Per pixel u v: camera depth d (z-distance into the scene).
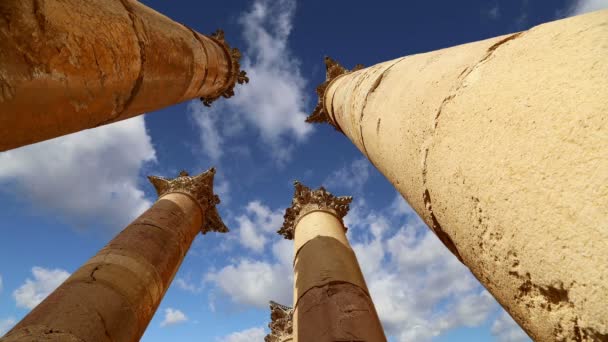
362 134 6.21
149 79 5.85
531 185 2.08
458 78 3.21
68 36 3.97
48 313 5.75
